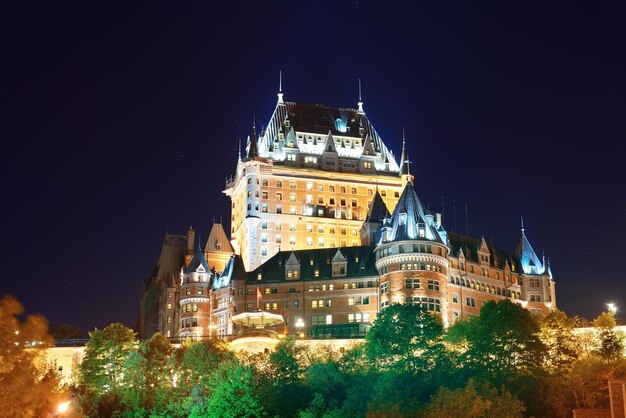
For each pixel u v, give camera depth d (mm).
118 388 126875
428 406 92312
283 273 180125
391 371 107625
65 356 149250
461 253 177000
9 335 60625
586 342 137000
